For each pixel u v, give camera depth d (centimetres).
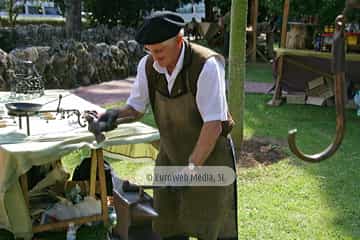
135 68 921
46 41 1052
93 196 290
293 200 351
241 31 413
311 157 114
